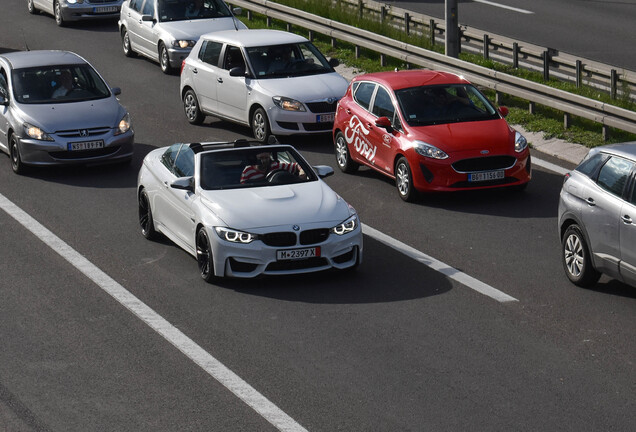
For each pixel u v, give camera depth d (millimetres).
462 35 25625
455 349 10680
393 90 17328
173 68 26922
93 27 33219
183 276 13164
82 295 12547
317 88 20375
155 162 14828
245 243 12453
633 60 24984
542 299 12156
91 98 19266
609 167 12125
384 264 13578
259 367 10289
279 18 29688
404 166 16547
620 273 11703
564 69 22672
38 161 18422
